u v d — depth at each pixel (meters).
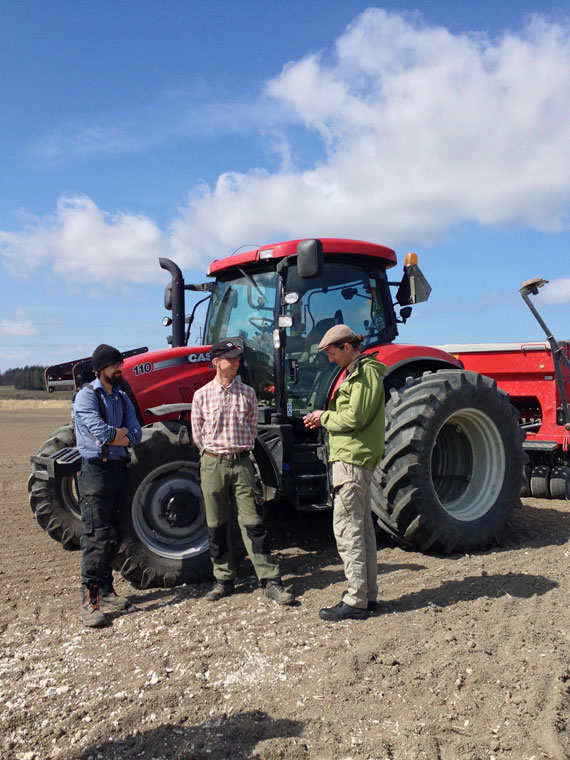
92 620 3.54
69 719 2.56
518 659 2.99
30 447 12.88
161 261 5.74
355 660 2.97
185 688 2.79
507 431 5.03
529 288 6.76
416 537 4.61
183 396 4.80
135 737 2.43
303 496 4.61
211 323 5.62
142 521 4.21
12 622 3.66
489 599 3.77
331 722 2.51
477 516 4.88
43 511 5.01
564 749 2.29
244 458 3.96
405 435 4.53
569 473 7.02
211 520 3.96
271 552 5.00
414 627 3.38
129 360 4.76
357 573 3.50
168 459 4.16
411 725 2.49
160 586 4.22
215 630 3.44
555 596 3.82
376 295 5.48
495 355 7.58
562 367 7.29
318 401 5.04
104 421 3.72
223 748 2.35
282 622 3.53
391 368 5.00
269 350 5.09
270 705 2.65
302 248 4.36
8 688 2.84
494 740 2.38
